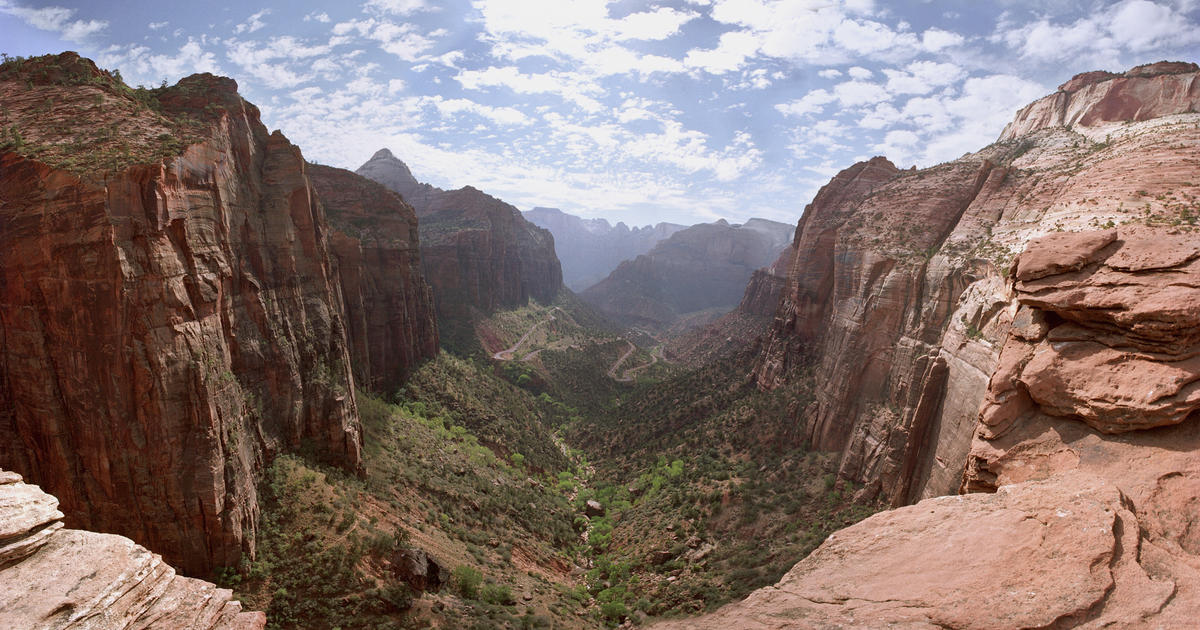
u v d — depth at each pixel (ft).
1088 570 29.76
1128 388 40.32
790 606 35.22
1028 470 43.52
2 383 84.23
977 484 47.73
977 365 112.88
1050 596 28.94
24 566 40.68
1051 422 44.93
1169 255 43.60
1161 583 28.45
